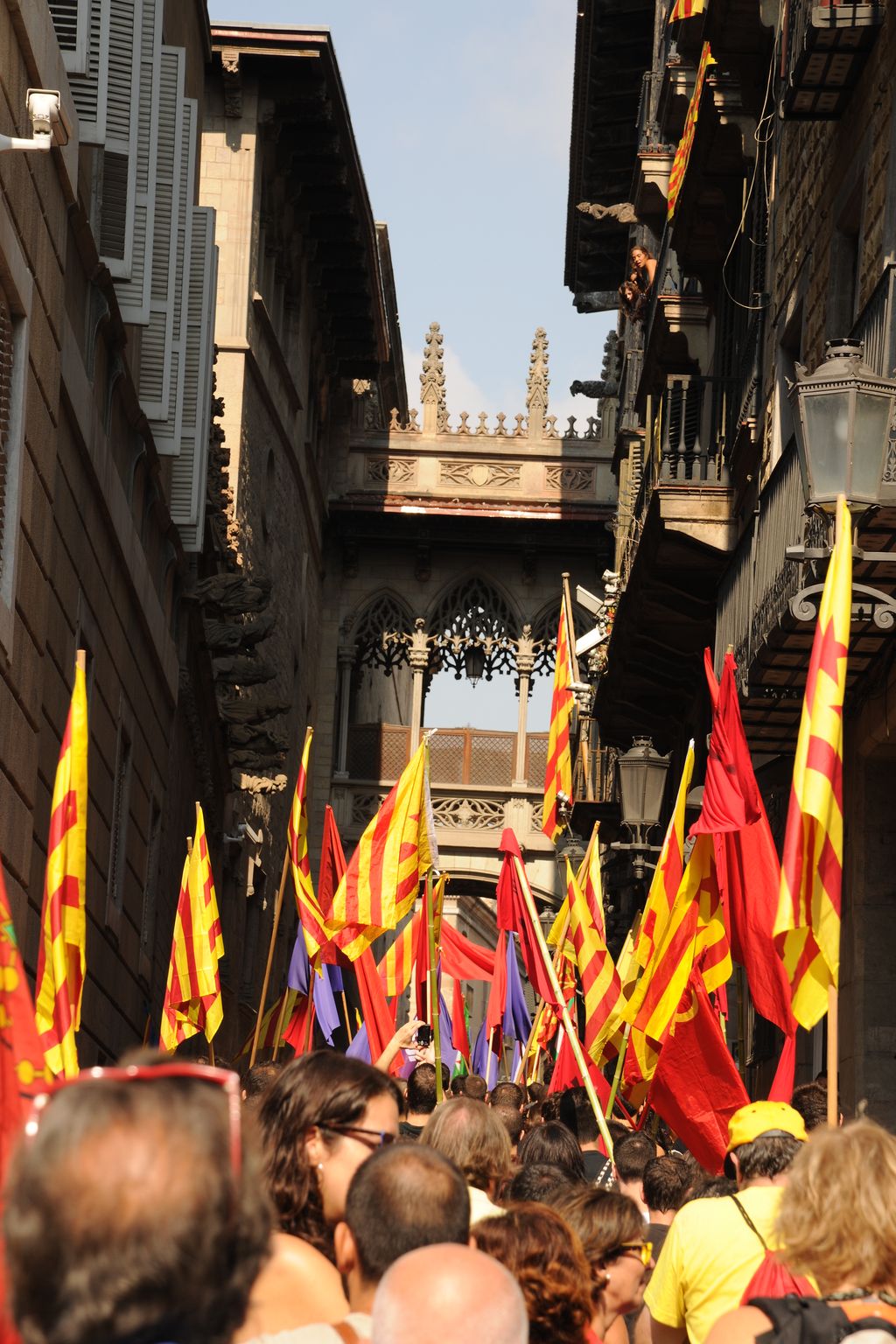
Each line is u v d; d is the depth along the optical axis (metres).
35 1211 2.80
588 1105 12.27
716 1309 6.82
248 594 31.39
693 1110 11.96
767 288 23.00
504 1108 11.55
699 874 12.32
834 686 9.22
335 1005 18.75
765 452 22.03
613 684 31.06
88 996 22.14
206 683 34.25
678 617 27.09
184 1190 2.84
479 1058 21.73
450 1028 18.88
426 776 16.95
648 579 26.20
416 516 58.69
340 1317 5.03
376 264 54.09
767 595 17.53
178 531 28.75
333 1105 5.54
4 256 14.47
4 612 14.72
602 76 45.28
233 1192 2.90
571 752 48.41
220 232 42.28
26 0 15.06
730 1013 25.28
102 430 21.77
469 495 58.81
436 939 17.48
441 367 60.12
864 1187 4.95
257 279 43.84
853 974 17.22
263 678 37.19
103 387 21.78
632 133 46.94
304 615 53.56
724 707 12.24
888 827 17.17
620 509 43.06
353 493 58.75
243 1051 16.53
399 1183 4.69
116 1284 2.78
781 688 17.88
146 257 21.84
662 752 33.91
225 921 40.91
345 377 58.88
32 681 16.14
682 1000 12.16
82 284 19.73
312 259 52.31
